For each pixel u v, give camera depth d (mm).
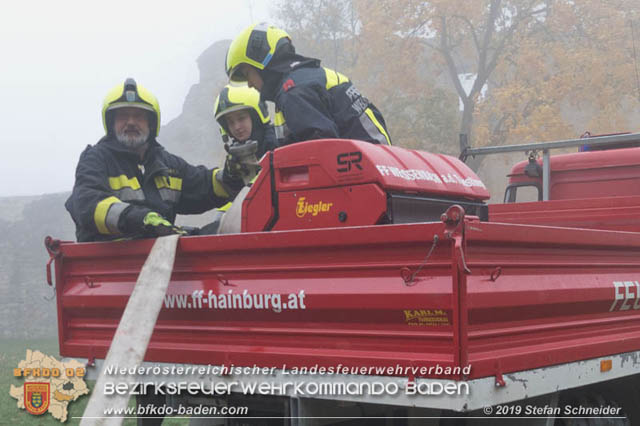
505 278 3697
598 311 4547
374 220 3973
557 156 8328
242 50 5125
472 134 27938
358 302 3611
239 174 5941
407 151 4484
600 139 7316
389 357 3504
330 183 4121
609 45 25031
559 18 25781
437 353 3379
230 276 4137
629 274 4918
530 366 3777
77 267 4957
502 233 3596
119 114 5449
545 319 4027
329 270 3762
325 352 3748
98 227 4852
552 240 4008
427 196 4332
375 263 3607
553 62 26734
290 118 4688
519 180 8742
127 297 4602
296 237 3834
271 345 3973
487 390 3439
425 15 27109
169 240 4316
